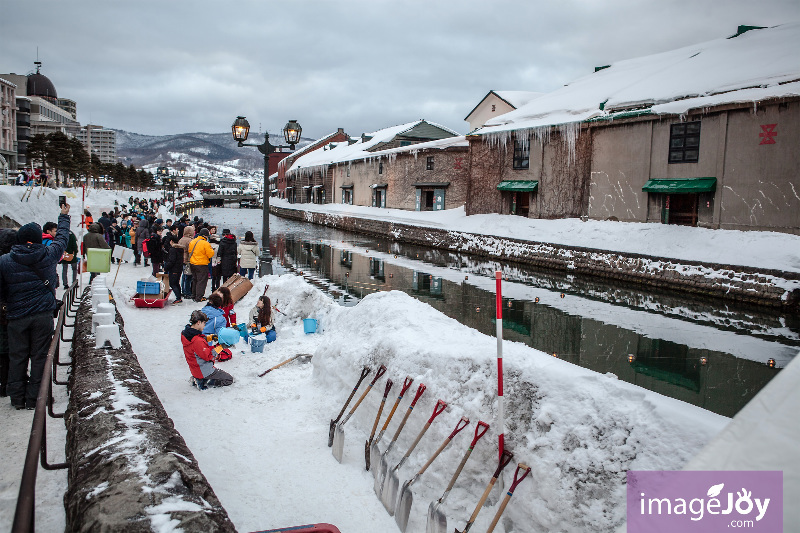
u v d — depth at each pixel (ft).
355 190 179.01
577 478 10.59
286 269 72.69
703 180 67.15
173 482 10.26
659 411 9.91
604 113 81.92
